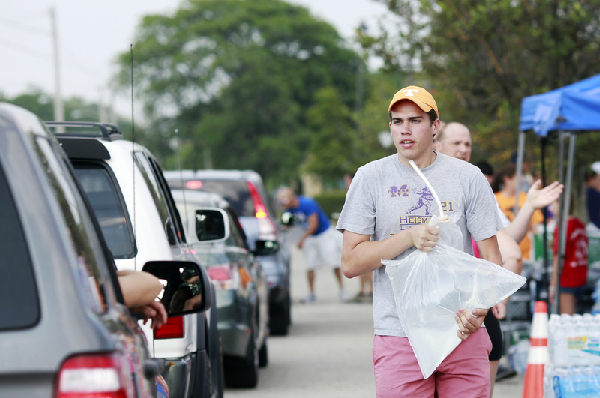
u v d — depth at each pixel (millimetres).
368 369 19734
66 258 4656
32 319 4555
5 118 4840
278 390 17219
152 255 9062
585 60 29250
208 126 140625
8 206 4668
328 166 106000
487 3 27859
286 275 25422
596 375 12172
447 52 30000
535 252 22969
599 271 22609
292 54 155000
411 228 8180
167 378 9219
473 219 8547
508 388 16703
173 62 144125
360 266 8391
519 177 18438
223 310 15930
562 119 16641
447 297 8188
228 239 17281
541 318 13211
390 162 8539
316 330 26469
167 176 23906
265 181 147500
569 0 28109
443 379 8516
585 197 29000
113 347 4641
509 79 29844
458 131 12258
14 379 4477
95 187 9297
